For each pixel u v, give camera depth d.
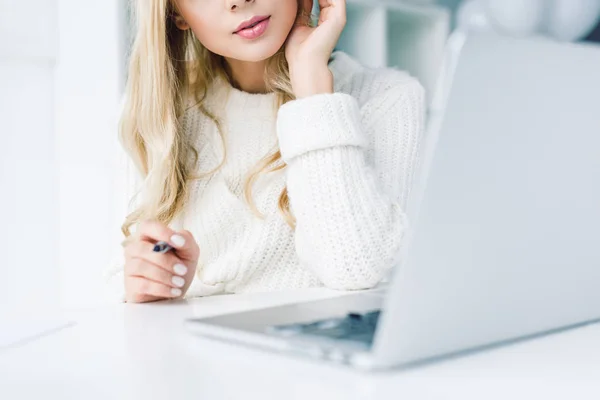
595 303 0.68
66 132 2.20
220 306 0.90
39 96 2.19
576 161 0.58
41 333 0.70
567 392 0.47
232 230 1.42
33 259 2.21
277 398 0.47
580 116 0.57
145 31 1.41
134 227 1.54
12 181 2.18
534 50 0.52
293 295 1.00
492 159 0.52
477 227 0.52
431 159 0.48
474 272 0.53
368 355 0.52
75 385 0.52
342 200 1.12
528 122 0.53
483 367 0.53
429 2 3.30
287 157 1.17
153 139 1.43
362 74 1.48
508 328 0.59
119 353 0.61
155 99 1.42
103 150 2.19
